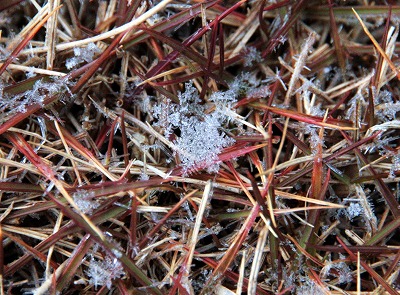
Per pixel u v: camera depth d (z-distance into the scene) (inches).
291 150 5.5
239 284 4.6
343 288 5.1
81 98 5.3
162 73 5.3
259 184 5.1
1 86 4.9
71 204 4.6
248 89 5.6
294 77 5.5
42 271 5.0
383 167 5.3
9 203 5.0
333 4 5.8
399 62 5.6
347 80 5.9
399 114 5.6
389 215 5.4
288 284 4.9
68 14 5.7
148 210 4.9
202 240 5.2
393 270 5.0
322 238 5.2
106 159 5.1
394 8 5.7
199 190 5.1
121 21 5.4
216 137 5.1
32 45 5.5
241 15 5.9
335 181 5.3
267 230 4.7
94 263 4.7
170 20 5.3
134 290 4.7
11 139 5.0
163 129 5.2
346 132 5.4
